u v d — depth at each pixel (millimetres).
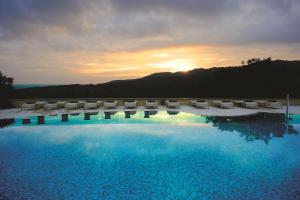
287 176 5262
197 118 11117
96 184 4906
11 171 5523
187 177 5238
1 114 12062
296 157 6414
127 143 7641
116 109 13742
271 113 12250
